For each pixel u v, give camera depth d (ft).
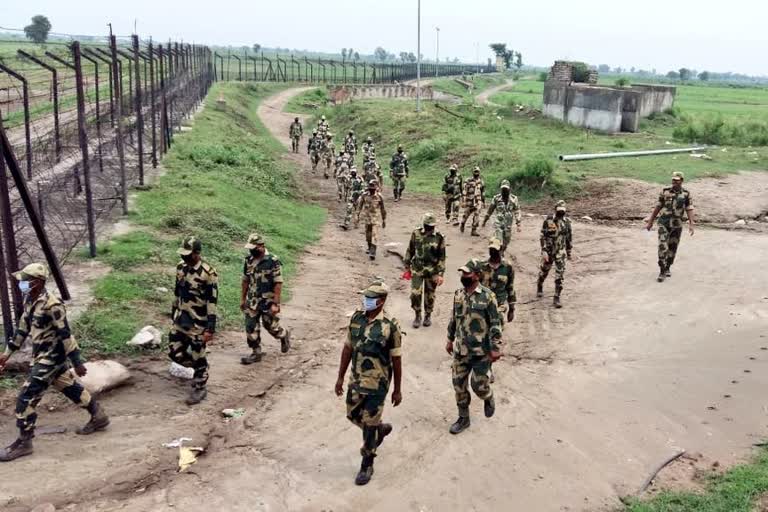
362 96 202.69
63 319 20.84
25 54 54.34
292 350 31.48
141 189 54.24
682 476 21.35
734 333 33.37
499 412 26.00
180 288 25.05
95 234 40.91
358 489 20.38
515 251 53.26
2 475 19.47
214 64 204.23
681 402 26.71
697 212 60.49
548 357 31.89
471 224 64.18
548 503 19.93
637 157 87.66
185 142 80.12
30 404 20.38
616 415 25.73
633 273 44.62
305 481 20.65
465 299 23.66
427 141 101.04
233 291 36.81
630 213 62.90
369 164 72.64
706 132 109.91
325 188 82.99
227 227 48.44
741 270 43.55
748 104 223.10
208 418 24.29
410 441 23.56
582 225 60.29
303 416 25.02
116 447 21.66
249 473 20.86
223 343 31.22
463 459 22.40
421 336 34.78
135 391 25.44
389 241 57.62
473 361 23.62
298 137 111.75
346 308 38.60
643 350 32.14
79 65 36.01
